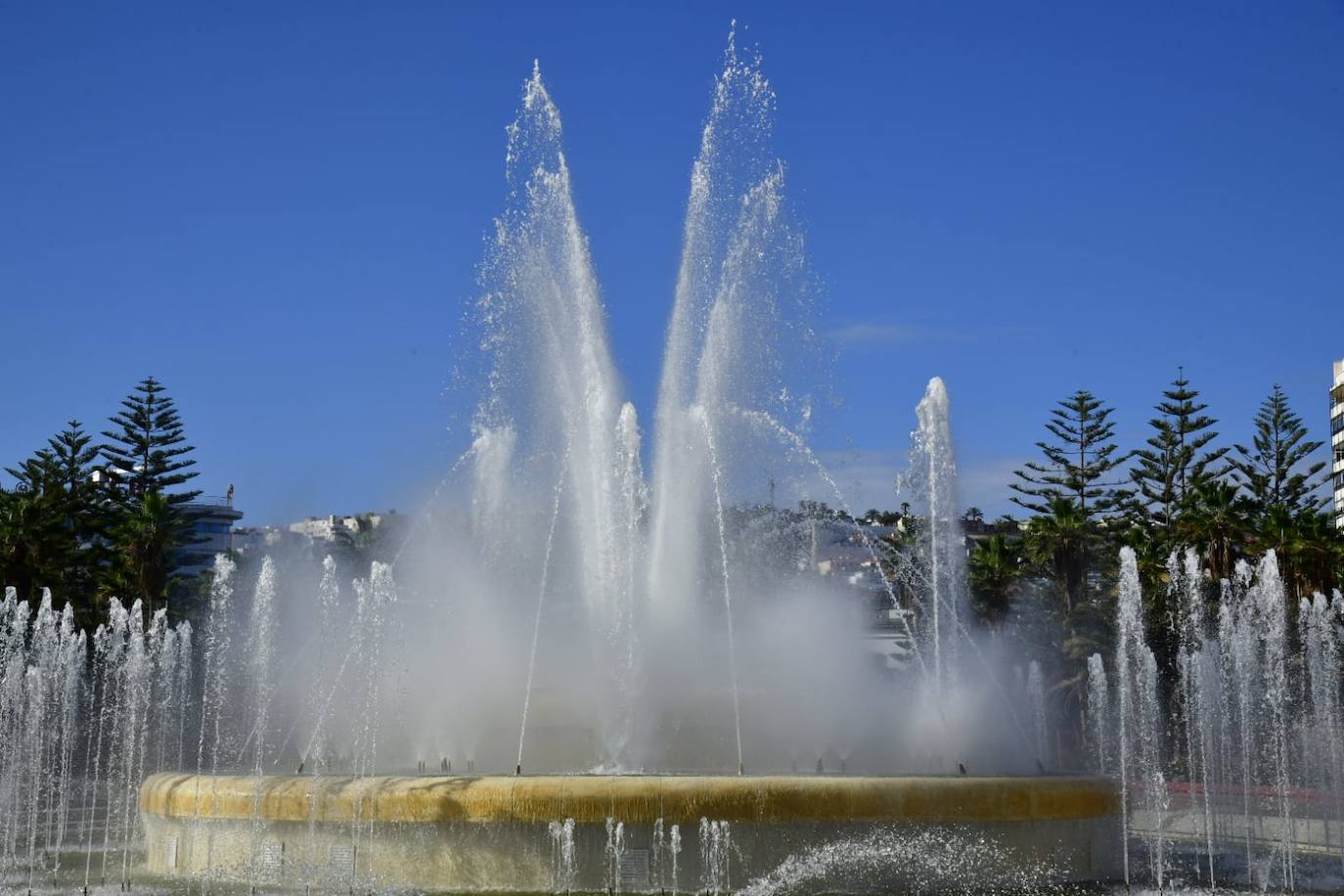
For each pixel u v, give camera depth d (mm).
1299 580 47062
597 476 20078
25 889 15625
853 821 14250
